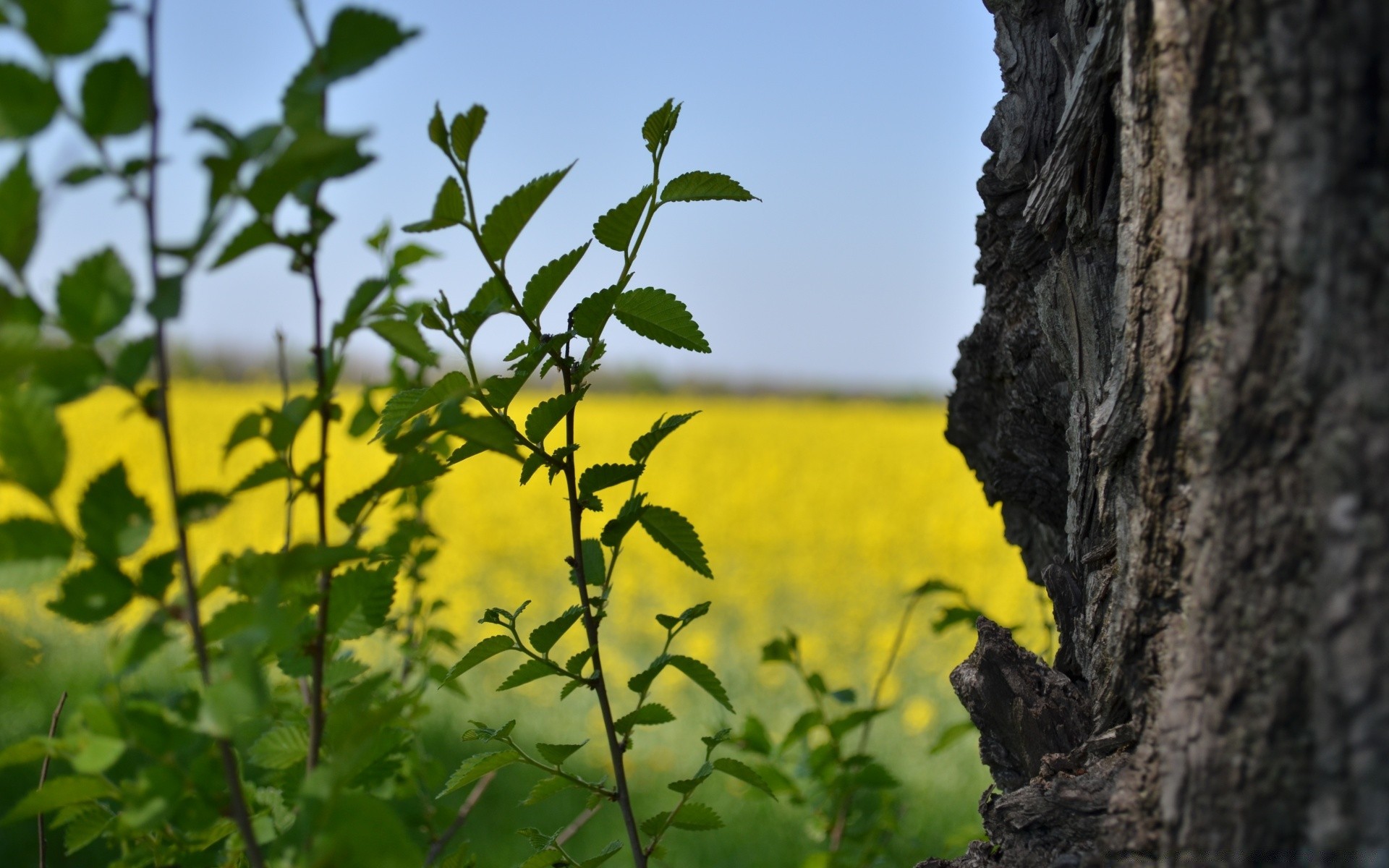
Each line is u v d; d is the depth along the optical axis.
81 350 0.50
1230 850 0.53
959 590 0.82
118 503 0.51
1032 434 0.74
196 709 0.51
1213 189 0.54
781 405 11.05
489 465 4.59
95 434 3.98
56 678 1.68
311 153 0.49
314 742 0.54
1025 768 0.66
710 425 6.45
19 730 1.42
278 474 0.53
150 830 0.58
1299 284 0.52
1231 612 0.54
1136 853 0.57
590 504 0.60
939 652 2.55
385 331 0.56
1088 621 0.64
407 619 0.80
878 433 6.60
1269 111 0.53
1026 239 0.69
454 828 0.77
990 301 0.74
